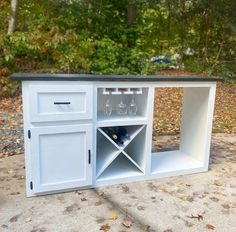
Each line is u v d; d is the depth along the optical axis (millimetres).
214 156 3402
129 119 2533
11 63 6016
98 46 6645
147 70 7102
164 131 4410
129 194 2408
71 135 2301
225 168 3033
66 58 6223
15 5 6355
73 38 6387
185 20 8398
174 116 5277
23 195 2322
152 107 2584
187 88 3145
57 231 1880
